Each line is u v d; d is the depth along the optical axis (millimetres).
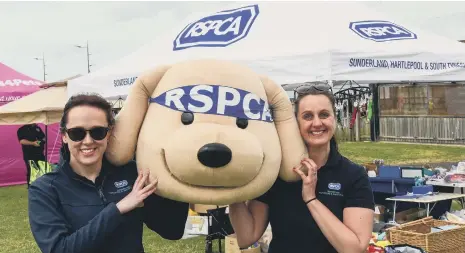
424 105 20641
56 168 2297
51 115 9836
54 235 2043
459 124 19688
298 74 4957
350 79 4902
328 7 6043
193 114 2262
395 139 21391
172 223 2527
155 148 2229
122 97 6258
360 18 5930
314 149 2533
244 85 2359
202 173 2113
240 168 2135
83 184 2188
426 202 5496
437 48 5500
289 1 6129
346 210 2473
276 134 2453
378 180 6273
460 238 4441
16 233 7230
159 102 2334
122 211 2090
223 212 5387
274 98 2516
